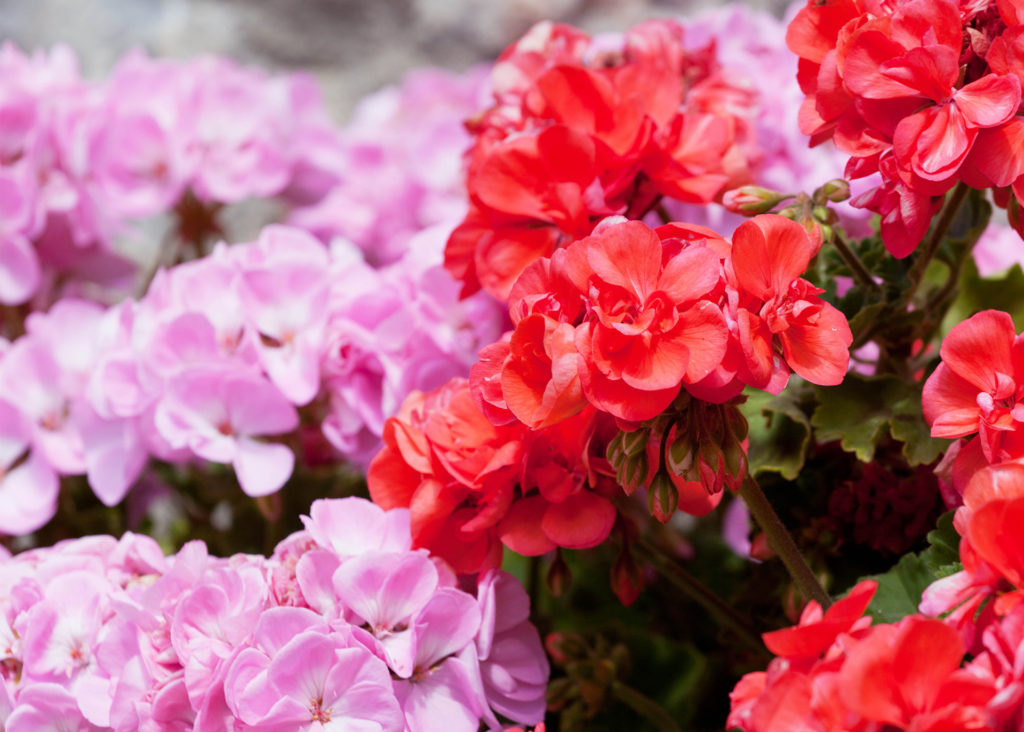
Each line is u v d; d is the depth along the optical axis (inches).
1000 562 26.8
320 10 61.7
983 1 28.6
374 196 51.4
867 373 35.0
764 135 36.8
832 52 29.3
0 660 31.1
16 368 36.6
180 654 29.6
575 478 30.4
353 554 30.6
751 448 33.5
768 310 28.0
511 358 28.4
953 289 33.8
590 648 34.7
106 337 35.8
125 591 30.9
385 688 29.3
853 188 35.9
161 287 34.6
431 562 30.2
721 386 28.0
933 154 28.6
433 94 53.2
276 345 34.0
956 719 26.0
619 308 27.9
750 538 34.2
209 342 33.7
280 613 29.3
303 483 37.0
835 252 33.8
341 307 34.2
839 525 33.2
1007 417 28.3
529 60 34.2
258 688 29.0
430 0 61.2
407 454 30.6
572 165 31.3
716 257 27.8
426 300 34.3
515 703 31.0
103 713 30.3
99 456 35.4
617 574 32.0
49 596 31.1
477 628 30.3
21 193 38.1
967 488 27.5
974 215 33.5
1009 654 26.3
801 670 27.1
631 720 36.1
